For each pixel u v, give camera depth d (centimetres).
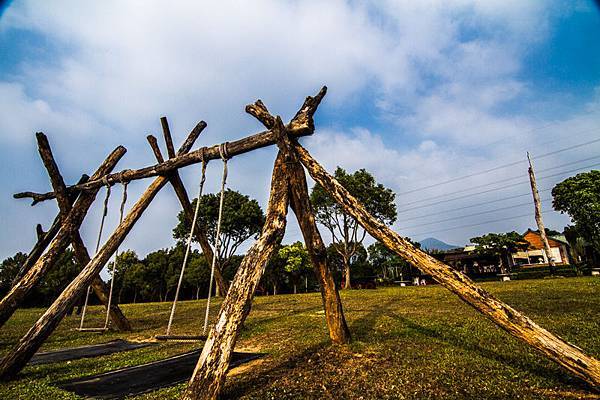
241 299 392
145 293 3919
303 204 543
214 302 1975
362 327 696
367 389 352
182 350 641
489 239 3262
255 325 872
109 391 401
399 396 330
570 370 338
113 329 985
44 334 534
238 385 382
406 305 1109
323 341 584
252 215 2947
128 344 748
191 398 328
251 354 533
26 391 422
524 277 2845
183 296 4144
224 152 609
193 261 3697
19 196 814
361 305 1184
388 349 498
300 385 374
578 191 2962
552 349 346
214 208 2842
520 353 459
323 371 419
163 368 497
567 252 4188
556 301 922
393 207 3081
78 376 479
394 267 4388
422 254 430
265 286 3834
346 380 383
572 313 725
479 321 709
